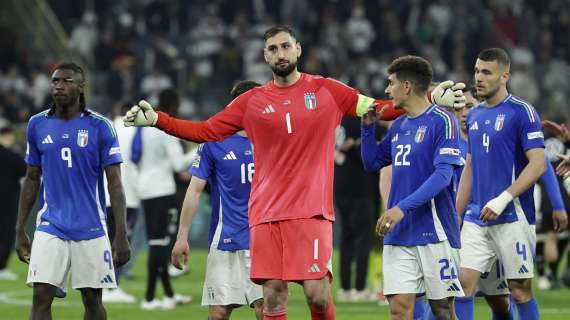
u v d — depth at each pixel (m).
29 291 46.53
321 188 24.14
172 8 92.75
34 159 26.73
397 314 25.06
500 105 27.86
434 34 92.94
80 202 26.39
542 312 38.72
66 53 89.25
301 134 24.12
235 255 27.27
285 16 94.25
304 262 23.95
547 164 29.70
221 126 24.58
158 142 39.72
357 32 91.31
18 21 90.62
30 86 85.94
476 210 28.06
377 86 84.31
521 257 27.70
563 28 99.00
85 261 26.36
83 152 26.34
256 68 85.50
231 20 94.31
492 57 27.72
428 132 24.77
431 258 24.78
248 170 27.08
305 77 24.64
